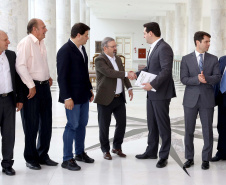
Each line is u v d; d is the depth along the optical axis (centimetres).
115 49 495
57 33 1991
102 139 502
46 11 1617
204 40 454
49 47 1647
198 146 571
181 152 540
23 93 443
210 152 457
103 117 498
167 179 419
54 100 1136
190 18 2325
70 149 457
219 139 488
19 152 534
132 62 4041
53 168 459
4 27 867
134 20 4009
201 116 461
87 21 3120
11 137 435
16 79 440
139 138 631
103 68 477
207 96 455
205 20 3847
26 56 435
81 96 455
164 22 3606
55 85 1547
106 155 500
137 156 505
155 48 465
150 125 494
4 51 429
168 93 466
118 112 508
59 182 409
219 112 483
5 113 430
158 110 468
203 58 462
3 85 423
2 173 439
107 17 3900
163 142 471
